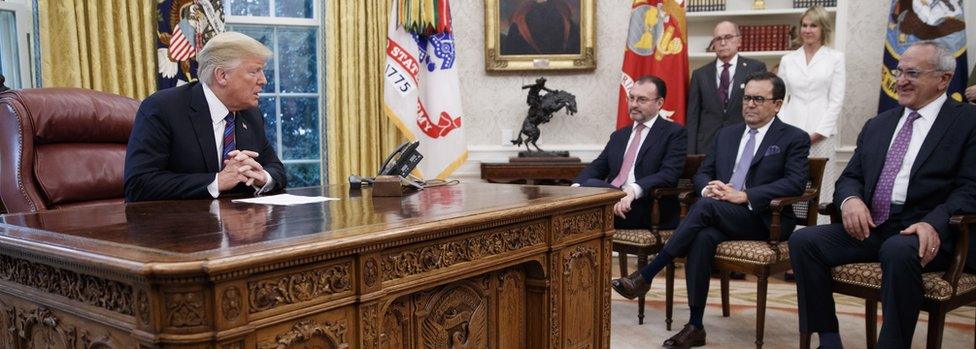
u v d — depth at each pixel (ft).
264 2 15.44
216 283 3.80
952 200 7.75
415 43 15.08
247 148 8.24
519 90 16.63
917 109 8.51
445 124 15.39
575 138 16.76
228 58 7.53
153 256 3.84
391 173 7.93
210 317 3.84
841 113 15.72
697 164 11.73
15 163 7.79
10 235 4.78
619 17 16.43
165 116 7.51
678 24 15.15
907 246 7.37
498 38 16.31
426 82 15.48
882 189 8.55
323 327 4.55
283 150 16.06
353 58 15.15
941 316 7.33
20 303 4.99
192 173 7.64
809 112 13.88
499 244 6.12
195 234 4.60
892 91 14.47
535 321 6.97
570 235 7.17
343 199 6.91
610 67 16.55
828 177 13.80
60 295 4.56
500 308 6.63
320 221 5.20
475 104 16.72
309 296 4.40
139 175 7.16
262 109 15.71
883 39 15.33
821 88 13.71
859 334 10.07
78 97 8.59
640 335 10.20
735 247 9.29
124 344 4.12
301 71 16.05
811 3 15.34
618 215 10.93
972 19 14.84
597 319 7.86
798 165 9.85
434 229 5.17
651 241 10.49
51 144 8.28
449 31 15.31
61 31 12.37
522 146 16.72
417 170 15.48
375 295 4.82
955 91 13.87
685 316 11.25
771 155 10.16
